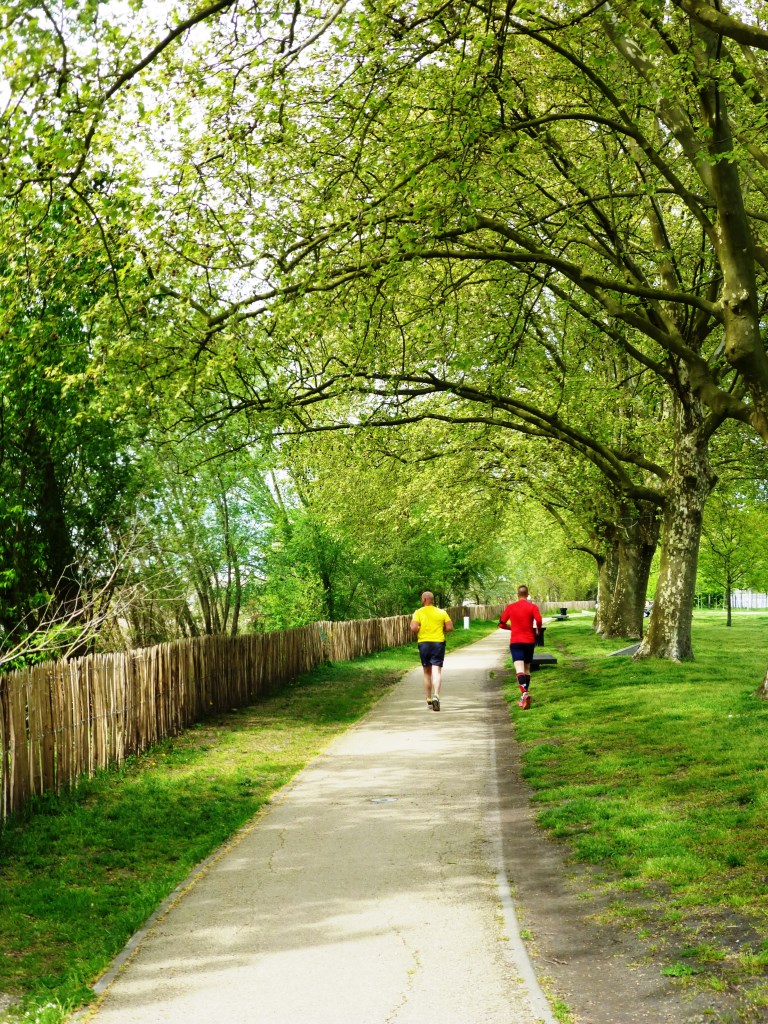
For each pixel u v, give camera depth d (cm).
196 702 1630
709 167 1093
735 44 1442
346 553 3359
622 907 615
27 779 959
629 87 1232
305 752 1341
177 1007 495
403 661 3139
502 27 973
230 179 1246
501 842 814
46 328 1279
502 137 1149
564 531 3600
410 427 2472
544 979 520
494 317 1733
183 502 2100
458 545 3906
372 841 830
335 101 1171
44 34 702
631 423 2277
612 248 1683
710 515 3225
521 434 2492
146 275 1201
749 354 1091
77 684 1099
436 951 562
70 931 632
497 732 1448
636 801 881
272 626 3238
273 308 1187
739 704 1348
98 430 1614
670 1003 473
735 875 645
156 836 888
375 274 1180
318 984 518
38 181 990
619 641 3030
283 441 1973
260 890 699
